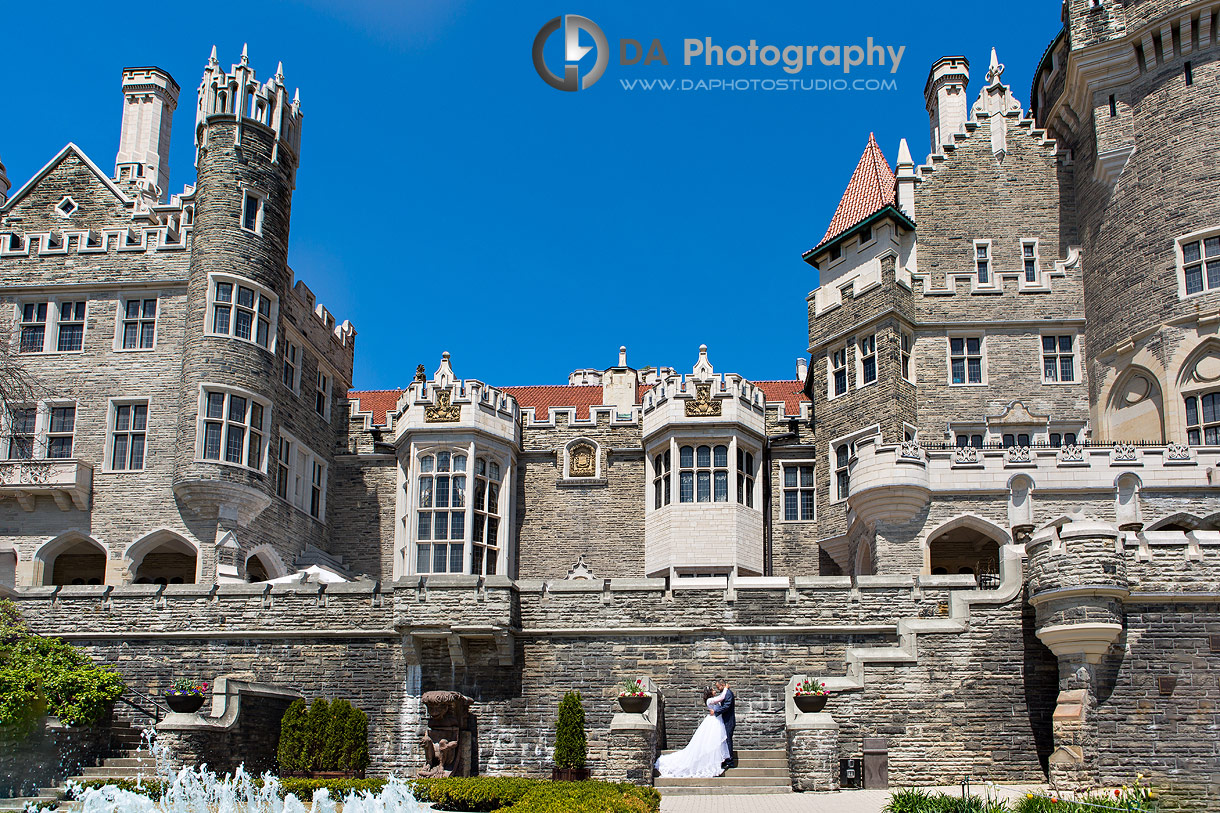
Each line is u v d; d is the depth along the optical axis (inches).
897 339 1332.4
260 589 1035.3
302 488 1416.1
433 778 870.4
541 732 973.8
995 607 922.7
